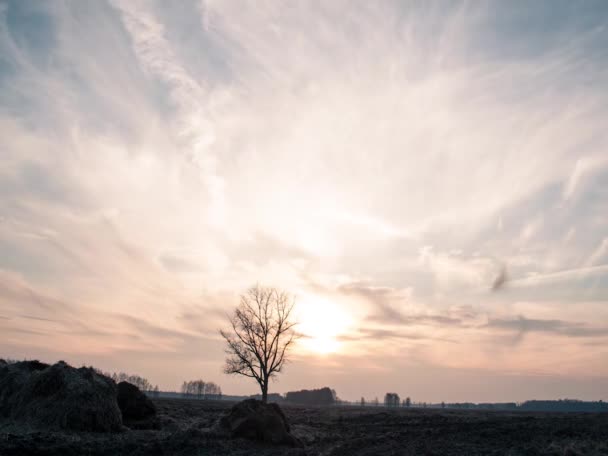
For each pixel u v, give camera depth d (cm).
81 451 2600
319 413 9912
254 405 3912
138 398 4216
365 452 3375
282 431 3666
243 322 6606
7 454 2353
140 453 2766
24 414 3459
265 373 6556
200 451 2975
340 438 4434
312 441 4203
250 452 3092
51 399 3475
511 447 3475
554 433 4422
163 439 3247
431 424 6134
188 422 4753
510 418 7675
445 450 3394
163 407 7550
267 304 6694
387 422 6650
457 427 5534
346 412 10831
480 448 3481
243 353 6575
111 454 2681
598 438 3862
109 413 3522
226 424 3769
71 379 3606
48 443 2694
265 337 6600
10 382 3862
